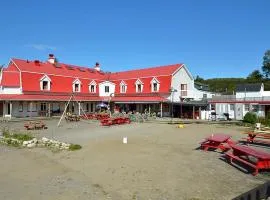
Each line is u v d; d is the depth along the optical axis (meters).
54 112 53.00
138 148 18.31
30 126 32.78
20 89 50.19
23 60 54.56
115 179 12.22
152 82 54.28
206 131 27.36
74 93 55.75
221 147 17.08
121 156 16.08
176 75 53.53
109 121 35.47
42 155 17.45
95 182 11.97
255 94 58.53
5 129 31.03
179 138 22.69
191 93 56.62
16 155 17.73
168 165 14.04
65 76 56.66
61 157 16.67
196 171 13.01
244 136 23.59
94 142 21.19
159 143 20.27
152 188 11.02
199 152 16.98
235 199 9.35
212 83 105.44
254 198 9.60
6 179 12.80
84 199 10.20
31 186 11.77
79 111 51.88
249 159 14.88
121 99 55.59
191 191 10.62
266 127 29.19
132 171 13.20
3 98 46.78
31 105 50.69
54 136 25.66
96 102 58.66
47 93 52.53
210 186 11.09
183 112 52.19
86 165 14.60
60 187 11.52
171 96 51.38
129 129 30.17
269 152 16.64
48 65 57.94
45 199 10.31
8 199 10.41
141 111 53.91
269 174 12.46
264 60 105.88
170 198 10.04
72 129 31.73
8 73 50.47
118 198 10.17
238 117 50.47
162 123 37.00
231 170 13.10
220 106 52.72
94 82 59.81
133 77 58.31
